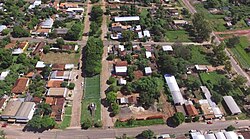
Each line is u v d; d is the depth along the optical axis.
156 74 181.50
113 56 195.88
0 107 154.00
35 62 188.00
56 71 180.50
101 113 156.00
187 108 157.50
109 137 142.75
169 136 142.88
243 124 152.25
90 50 191.75
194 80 180.50
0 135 140.12
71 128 147.00
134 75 179.75
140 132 145.75
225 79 174.25
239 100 166.50
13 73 178.00
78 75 182.00
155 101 164.50
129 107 159.62
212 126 150.25
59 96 163.50
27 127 146.75
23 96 164.12
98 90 171.25
